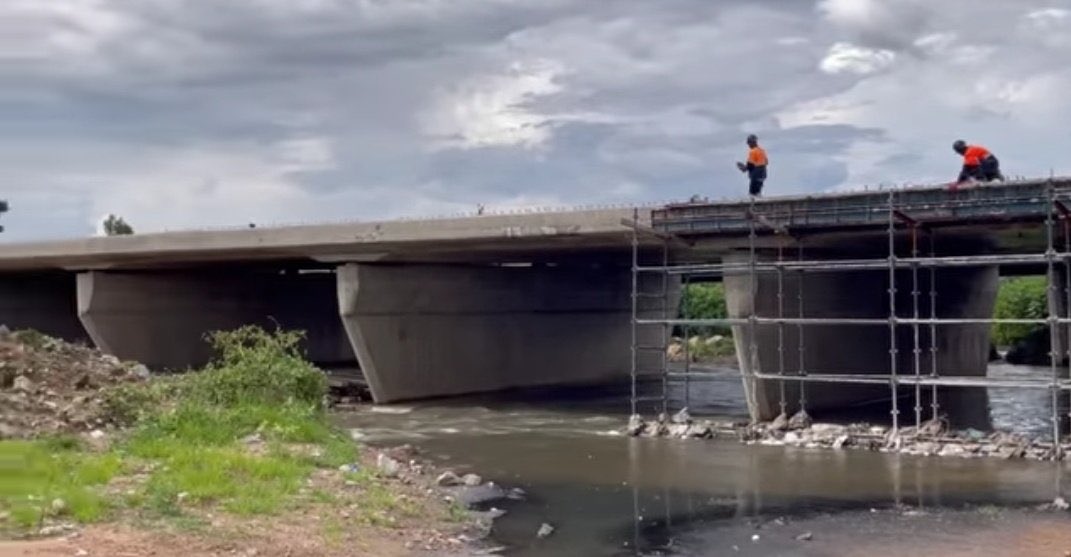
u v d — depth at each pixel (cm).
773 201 2791
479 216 3428
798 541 1695
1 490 1641
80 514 1520
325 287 5681
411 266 4059
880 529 1766
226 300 5225
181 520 1542
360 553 1483
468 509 1944
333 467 2091
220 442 2205
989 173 2650
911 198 2577
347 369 5428
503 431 3172
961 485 2141
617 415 3581
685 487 2197
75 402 2447
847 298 3419
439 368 4159
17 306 5697
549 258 4175
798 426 2900
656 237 3128
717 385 4781
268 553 1421
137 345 4900
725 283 3056
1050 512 1867
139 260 4509
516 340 4494
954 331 3981
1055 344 2372
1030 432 2955
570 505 2019
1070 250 2456
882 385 3656
